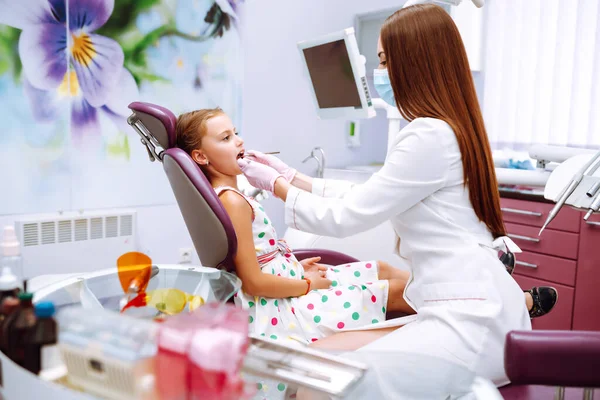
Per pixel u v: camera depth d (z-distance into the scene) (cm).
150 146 136
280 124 293
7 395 74
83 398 67
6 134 210
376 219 130
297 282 136
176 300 95
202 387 64
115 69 233
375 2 311
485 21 288
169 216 261
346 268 157
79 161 229
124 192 244
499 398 76
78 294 100
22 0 206
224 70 267
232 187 143
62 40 217
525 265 253
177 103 254
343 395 77
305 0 292
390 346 113
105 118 234
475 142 129
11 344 73
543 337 77
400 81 133
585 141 258
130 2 232
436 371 85
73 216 223
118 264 104
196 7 252
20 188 215
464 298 120
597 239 228
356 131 323
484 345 114
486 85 289
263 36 279
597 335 77
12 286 88
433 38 128
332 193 161
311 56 220
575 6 256
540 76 269
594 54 250
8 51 206
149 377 65
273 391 77
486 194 130
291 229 232
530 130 278
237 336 67
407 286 136
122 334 67
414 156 126
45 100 217
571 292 238
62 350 70
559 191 134
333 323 133
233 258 125
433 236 128
